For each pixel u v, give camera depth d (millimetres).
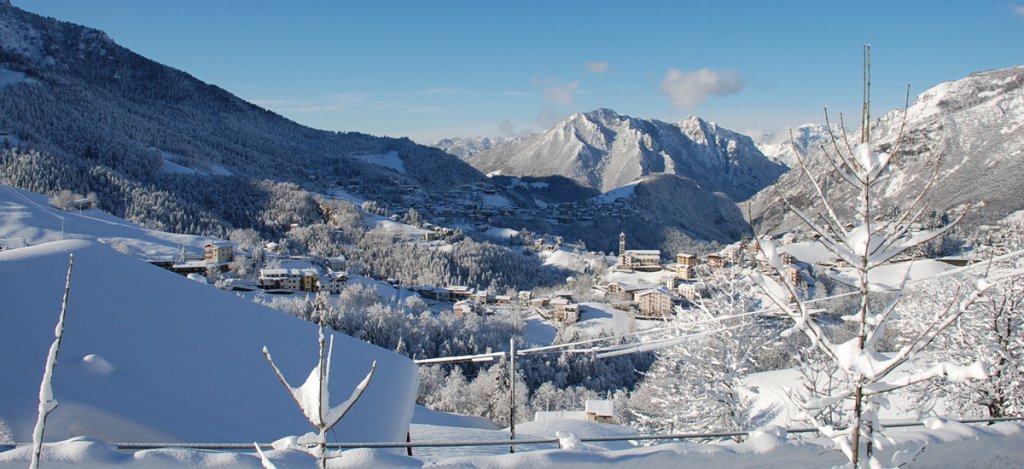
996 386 16438
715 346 19359
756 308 19250
